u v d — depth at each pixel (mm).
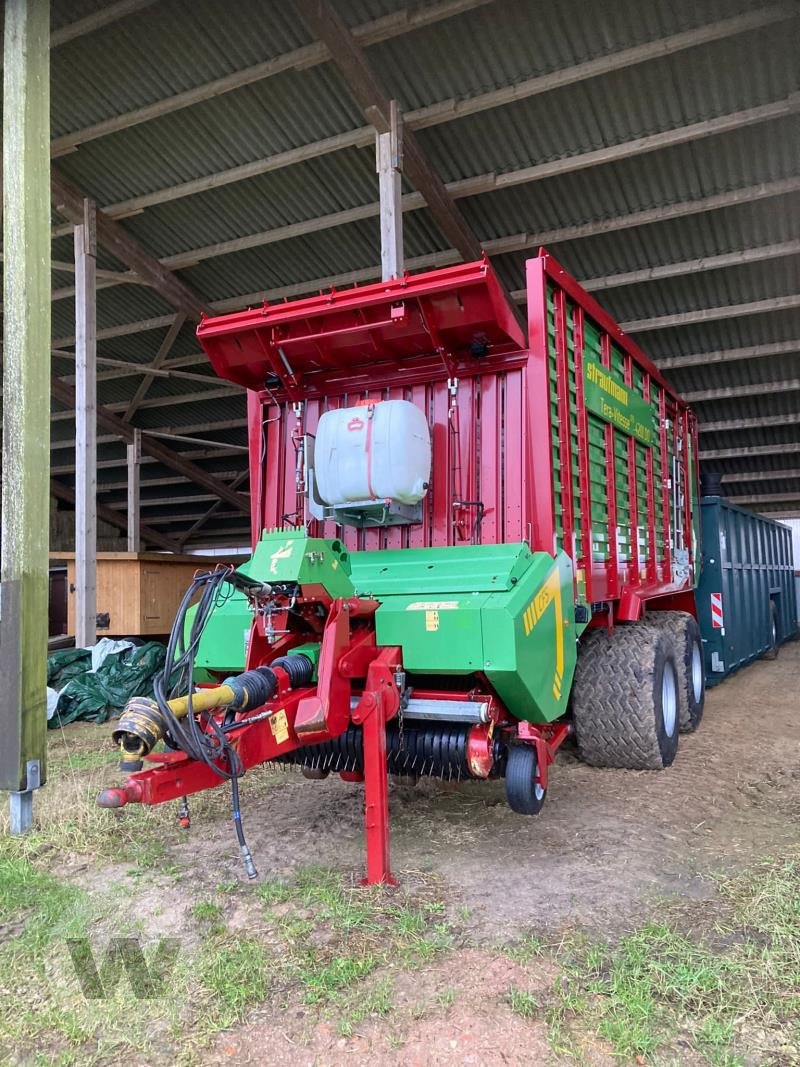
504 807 4430
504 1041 2240
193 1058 2209
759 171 8555
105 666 8070
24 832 4035
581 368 4645
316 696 3207
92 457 9547
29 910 3207
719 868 3486
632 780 4906
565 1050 2189
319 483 4047
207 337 4355
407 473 3848
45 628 4191
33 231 4254
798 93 7562
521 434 4066
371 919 2996
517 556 3752
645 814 4246
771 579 11680
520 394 4105
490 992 2480
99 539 21734
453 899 3188
